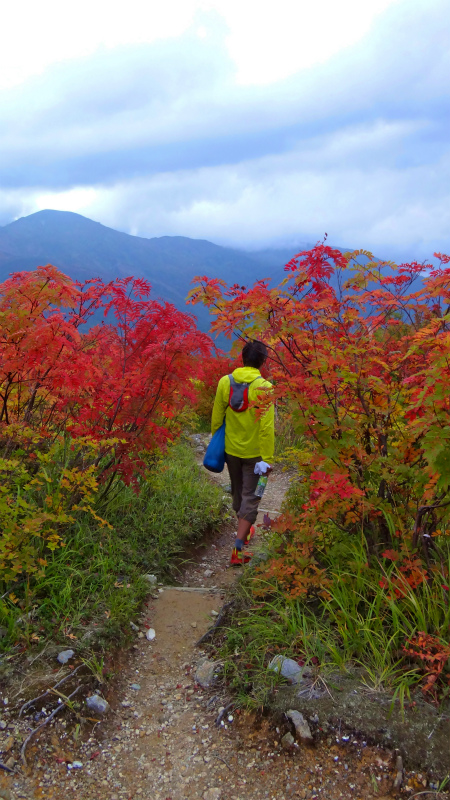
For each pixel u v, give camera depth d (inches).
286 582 122.7
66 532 140.4
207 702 103.0
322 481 104.9
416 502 123.0
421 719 87.9
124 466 154.1
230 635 117.2
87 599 122.6
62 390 143.6
